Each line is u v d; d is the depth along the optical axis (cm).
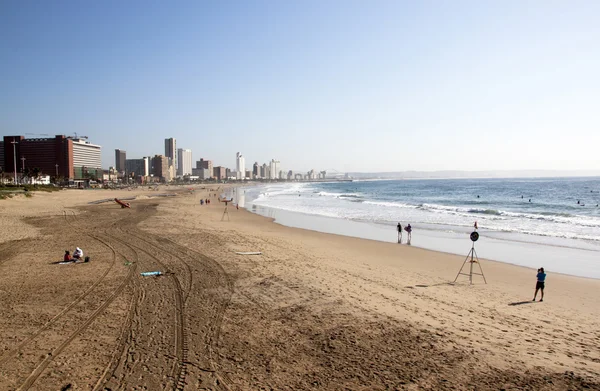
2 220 3556
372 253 2327
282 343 952
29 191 7394
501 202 6962
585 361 872
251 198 9438
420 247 2575
